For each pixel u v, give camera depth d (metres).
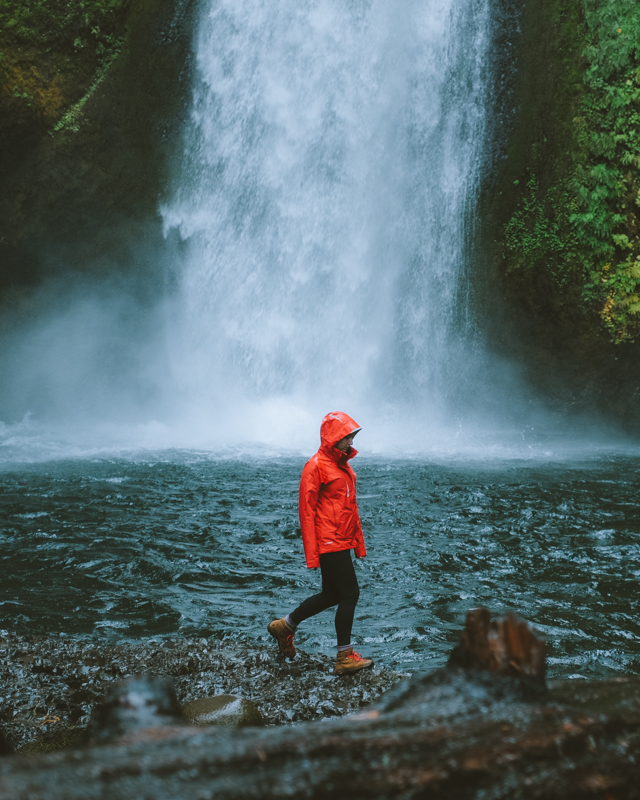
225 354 22.11
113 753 0.75
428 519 9.31
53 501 10.37
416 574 6.90
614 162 19.69
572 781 0.82
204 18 20.55
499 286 21.02
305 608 4.61
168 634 5.36
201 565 7.14
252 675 4.42
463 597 6.23
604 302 19.92
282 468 13.78
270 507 10.08
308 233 21.81
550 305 20.44
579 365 20.61
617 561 7.38
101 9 19.31
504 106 20.64
